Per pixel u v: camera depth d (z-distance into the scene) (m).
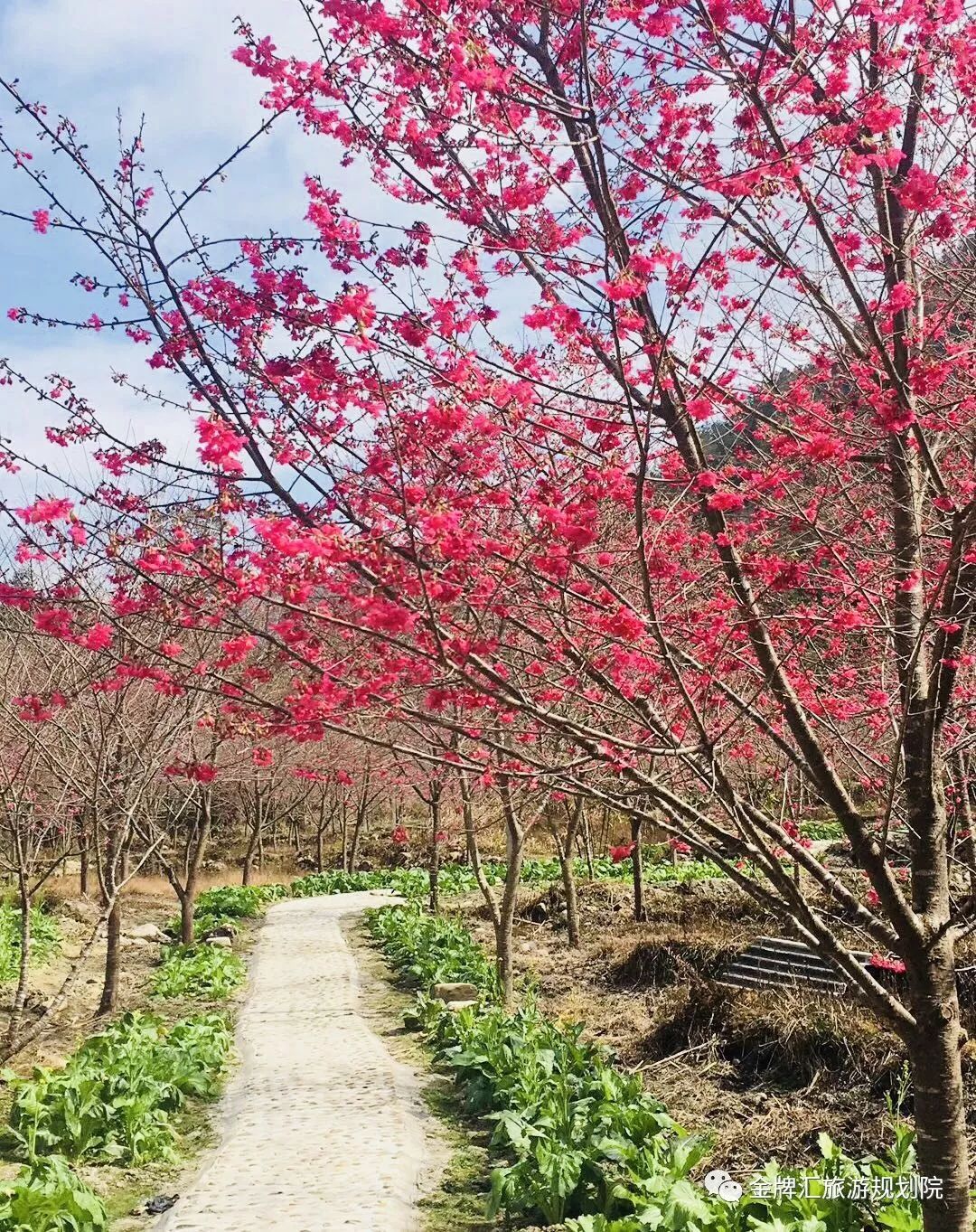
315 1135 8.07
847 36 4.00
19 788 9.81
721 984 11.08
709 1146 6.55
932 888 4.27
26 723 8.59
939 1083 3.94
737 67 4.00
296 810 33.81
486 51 3.33
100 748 8.38
